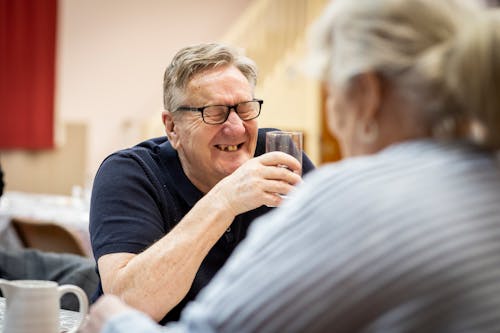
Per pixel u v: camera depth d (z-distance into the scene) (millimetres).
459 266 762
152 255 1389
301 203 852
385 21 835
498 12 839
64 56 6973
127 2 7348
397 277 766
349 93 874
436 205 796
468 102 796
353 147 904
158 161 1652
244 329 821
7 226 3516
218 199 1409
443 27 822
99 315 1002
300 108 7543
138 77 7422
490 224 787
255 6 7340
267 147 1429
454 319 755
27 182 6516
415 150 843
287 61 7422
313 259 804
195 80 1552
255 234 885
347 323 777
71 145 6738
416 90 819
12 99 6375
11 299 1142
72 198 4500
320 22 898
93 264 1796
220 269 1577
